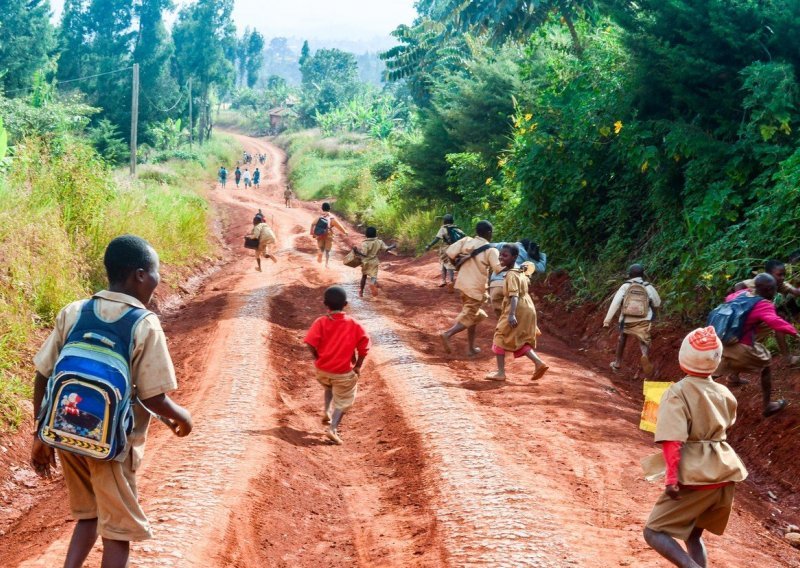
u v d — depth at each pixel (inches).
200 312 566.6
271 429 298.8
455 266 422.0
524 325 365.7
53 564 181.0
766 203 405.7
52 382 134.3
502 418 309.7
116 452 134.6
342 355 297.9
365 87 4626.0
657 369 394.6
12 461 273.1
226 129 5113.2
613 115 517.0
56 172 578.6
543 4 801.6
